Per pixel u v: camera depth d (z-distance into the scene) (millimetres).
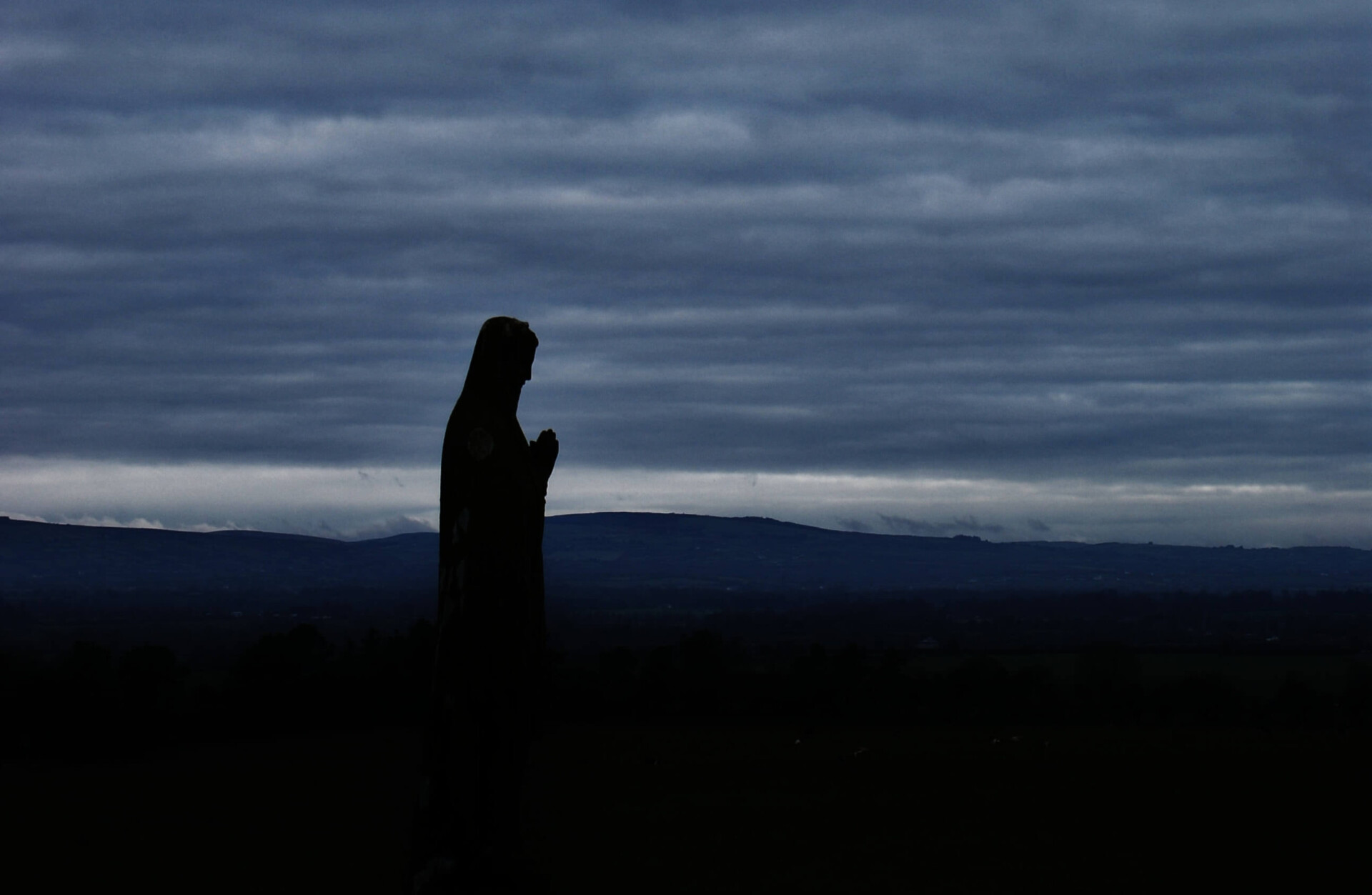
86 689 70312
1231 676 124562
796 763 68750
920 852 42594
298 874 39031
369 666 80312
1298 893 36125
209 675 96812
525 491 15625
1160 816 50469
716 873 39156
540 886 15578
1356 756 69938
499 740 15211
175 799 55344
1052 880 38156
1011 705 99438
